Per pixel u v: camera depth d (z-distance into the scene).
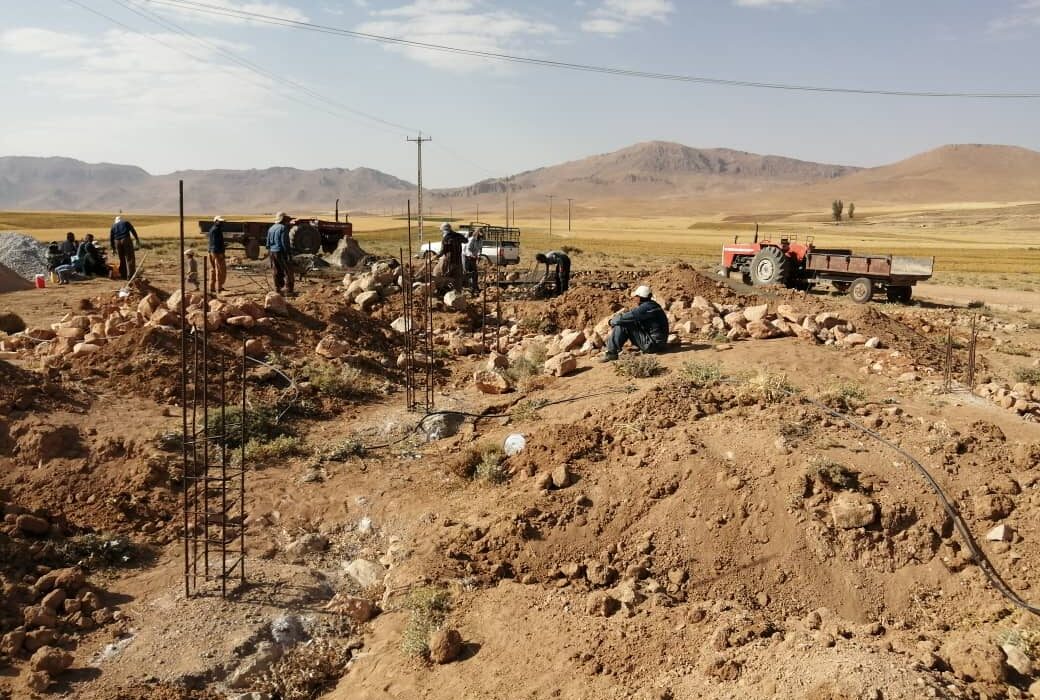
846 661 5.80
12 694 6.07
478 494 9.38
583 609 7.27
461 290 21.94
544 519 8.51
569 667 6.47
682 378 11.30
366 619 7.52
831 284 31.16
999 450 8.80
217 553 8.32
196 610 7.28
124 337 12.34
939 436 9.07
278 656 6.92
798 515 7.99
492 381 13.23
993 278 44.09
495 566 8.07
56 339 13.41
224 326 13.45
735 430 9.37
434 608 7.45
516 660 6.64
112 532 8.35
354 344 14.81
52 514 8.35
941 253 77.50
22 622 6.88
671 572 7.82
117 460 9.52
